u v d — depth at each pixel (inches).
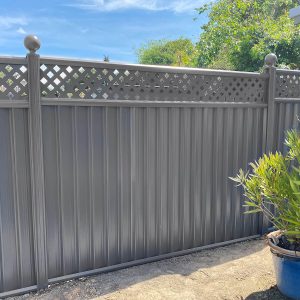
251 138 177.2
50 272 133.0
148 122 146.6
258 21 536.4
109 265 144.4
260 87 176.4
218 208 170.7
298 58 464.1
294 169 127.0
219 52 536.1
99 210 139.7
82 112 132.6
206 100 160.2
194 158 160.4
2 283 125.4
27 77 121.3
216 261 155.9
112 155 140.1
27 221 127.0
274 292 129.0
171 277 140.2
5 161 121.6
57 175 130.3
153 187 150.8
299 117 193.6
